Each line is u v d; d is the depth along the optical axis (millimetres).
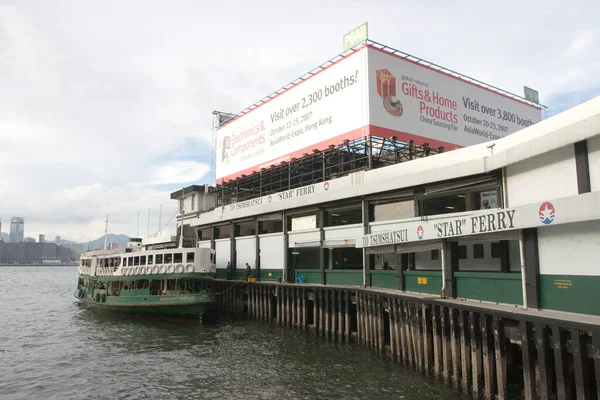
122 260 36750
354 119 33531
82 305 46719
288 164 40906
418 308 18594
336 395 16797
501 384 13930
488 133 41969
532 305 15938
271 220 38312
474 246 22984
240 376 19750
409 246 23141
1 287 80438
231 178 49469
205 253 34375
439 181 22844
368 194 27641
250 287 36156
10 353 25203
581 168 14500
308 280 33156
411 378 18141
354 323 27891
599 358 10484
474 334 15117
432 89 37375
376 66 33344
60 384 19375
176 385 18828
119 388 18641
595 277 13812
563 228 14961
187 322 32938
